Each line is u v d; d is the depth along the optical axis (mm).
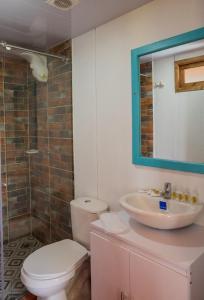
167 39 1443
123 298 1307
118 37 1725
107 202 1903
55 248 1783
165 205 1438
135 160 1664
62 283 1500
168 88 1498
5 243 2428
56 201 2367
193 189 1398
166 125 1520
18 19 1726
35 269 1530
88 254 1730
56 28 1885
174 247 1159
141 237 1265
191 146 1412
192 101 1402
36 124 2494
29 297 1826
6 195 2420
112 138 1831
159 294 1120
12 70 2379
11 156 2441
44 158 2465
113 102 1801
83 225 1821
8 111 2398
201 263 1087
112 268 1357
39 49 2318
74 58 2082
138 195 1572
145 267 1170
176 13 1413
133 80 1632
